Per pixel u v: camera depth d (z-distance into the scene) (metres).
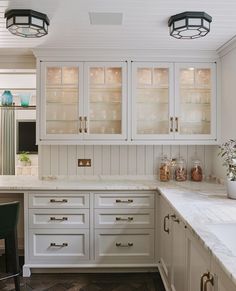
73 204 2.86
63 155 3.39
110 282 2.75
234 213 1.90
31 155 6.07
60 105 3.19
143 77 3.19
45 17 2.21
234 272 1.05
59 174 3.40
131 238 2.88
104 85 3.17
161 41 2.80
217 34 2.61
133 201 2.88
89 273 2.93
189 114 3.25
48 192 2.85
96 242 2.87
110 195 2.87
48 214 2.86
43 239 2.87
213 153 3.42
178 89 3.12
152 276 2.86
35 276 2.86
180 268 2.00
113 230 2.87
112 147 3.41
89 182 3.13
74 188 2.83
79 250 2.88
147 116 3.24
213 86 3.14
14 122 6.11
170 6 2.08
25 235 2.85
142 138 3.11
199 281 1.54
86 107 3.09
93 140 3.10
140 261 2.88
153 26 2.44
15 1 2.01
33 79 4.17
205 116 3.26
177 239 2.09
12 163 6.10
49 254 2.86
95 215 2.86
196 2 2.02
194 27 2.18
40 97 3.07
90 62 3.08
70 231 2.86
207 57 3.11
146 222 2.87
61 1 2.01
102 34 2.62
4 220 2.41
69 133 3.12
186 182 3.22
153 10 2.14
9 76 3.94
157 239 2.87
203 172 3.44
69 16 2.25
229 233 1.66
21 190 2.85
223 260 1.15
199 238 1.45
